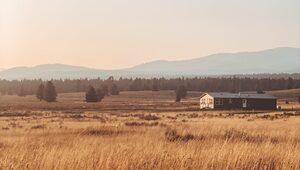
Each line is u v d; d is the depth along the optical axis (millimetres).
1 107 173875
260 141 25172
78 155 14062
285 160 14148
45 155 13961
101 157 13477
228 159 13578
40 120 77625
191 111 140875
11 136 34500
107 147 16891
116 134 34031
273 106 163250
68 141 25422
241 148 15547
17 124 59375
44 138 29766
